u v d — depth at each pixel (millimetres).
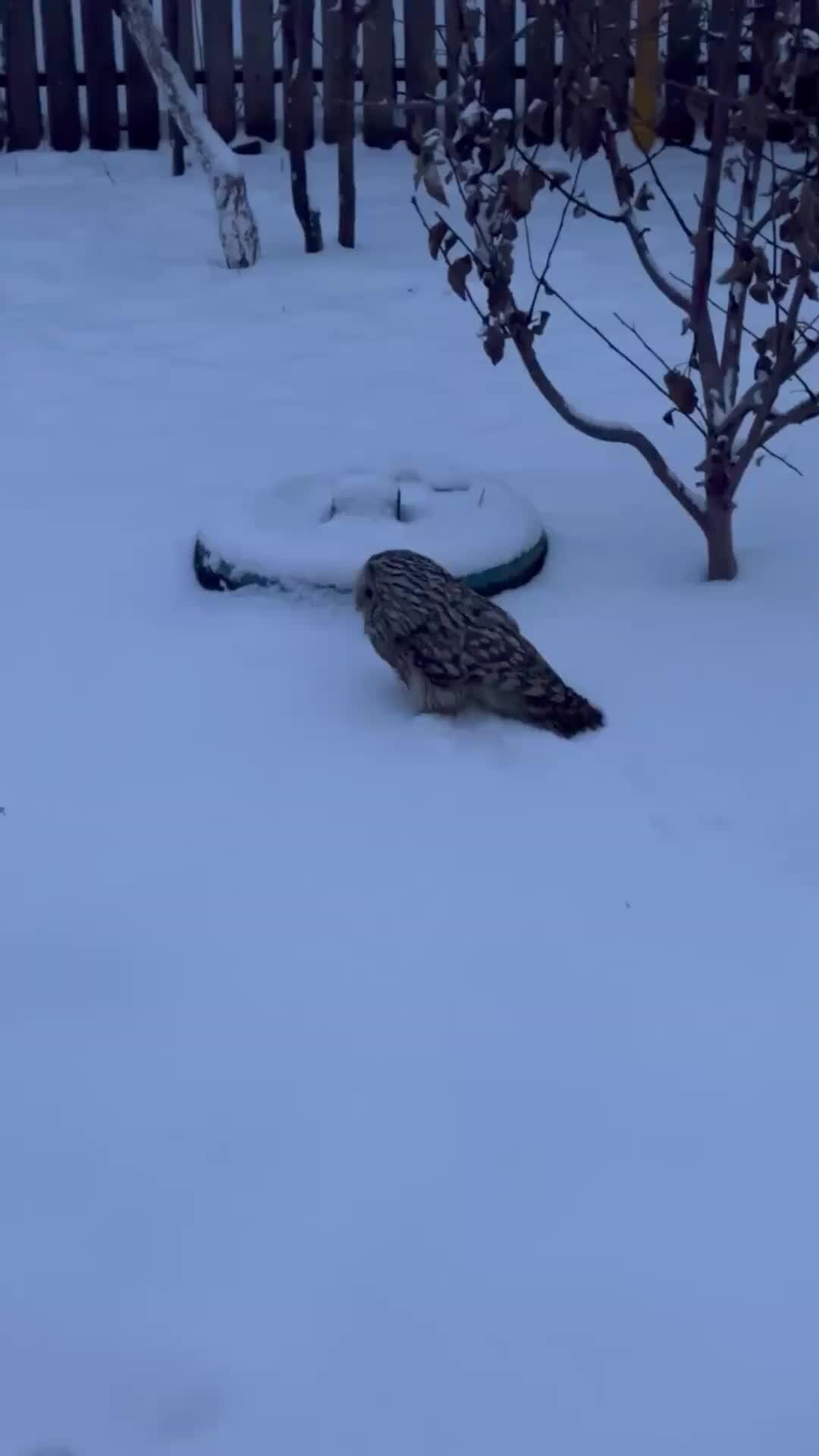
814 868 3598
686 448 5875
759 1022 3135
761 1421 2350
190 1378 2426
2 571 5059
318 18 10508
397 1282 2580
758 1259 2615
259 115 9938
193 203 9141
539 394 6457
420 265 8133
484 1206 2721
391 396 6480
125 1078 3014
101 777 3982
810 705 4199
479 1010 3172
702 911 3461
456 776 3926
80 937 3404
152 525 5348
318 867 3617
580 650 4469
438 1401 2391
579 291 7605
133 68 9852
